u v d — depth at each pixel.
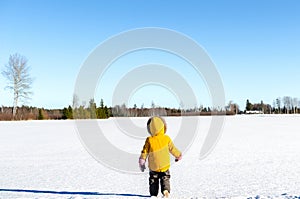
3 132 24.08
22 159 10.36
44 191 5.81
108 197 4.98
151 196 4.90
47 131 24.56
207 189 5.88
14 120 45.34
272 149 11.84
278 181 6.46
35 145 14.88
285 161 9.01
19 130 26.14
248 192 5.59
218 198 4.67
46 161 9.86
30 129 27.28
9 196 5.38
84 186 6.31
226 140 15.72
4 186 6.33
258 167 8.16
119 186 6.31
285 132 20.17
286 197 4.55
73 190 5.91
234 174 7.32
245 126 27.05
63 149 13.16
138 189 6.01
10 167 8.77
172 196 5.02
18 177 7.31
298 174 7.14
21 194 5.53
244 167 8.23
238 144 13.83
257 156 10.13
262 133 19.64
